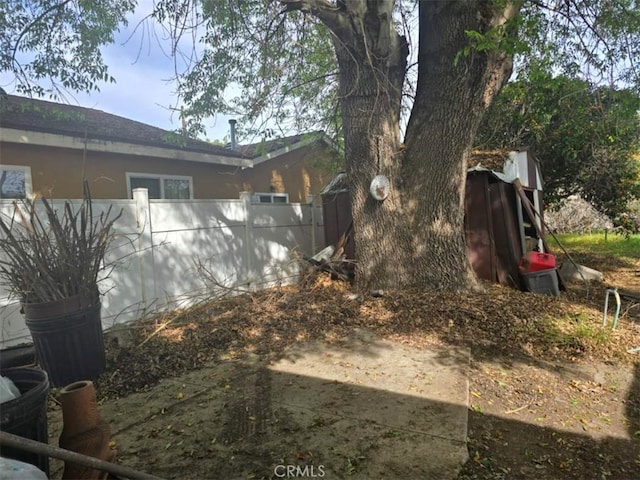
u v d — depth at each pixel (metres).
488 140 10.29
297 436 2.77
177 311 5.48
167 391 3.55
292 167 12.52
